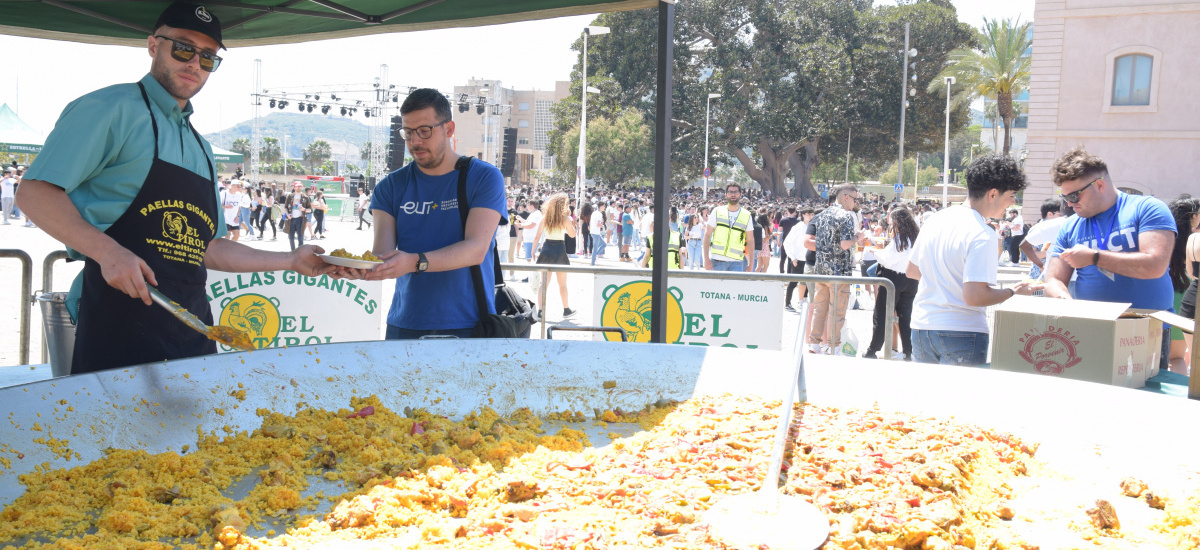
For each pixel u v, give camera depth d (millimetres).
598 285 5543
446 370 2324
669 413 2213
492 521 1525
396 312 3164
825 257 8492
